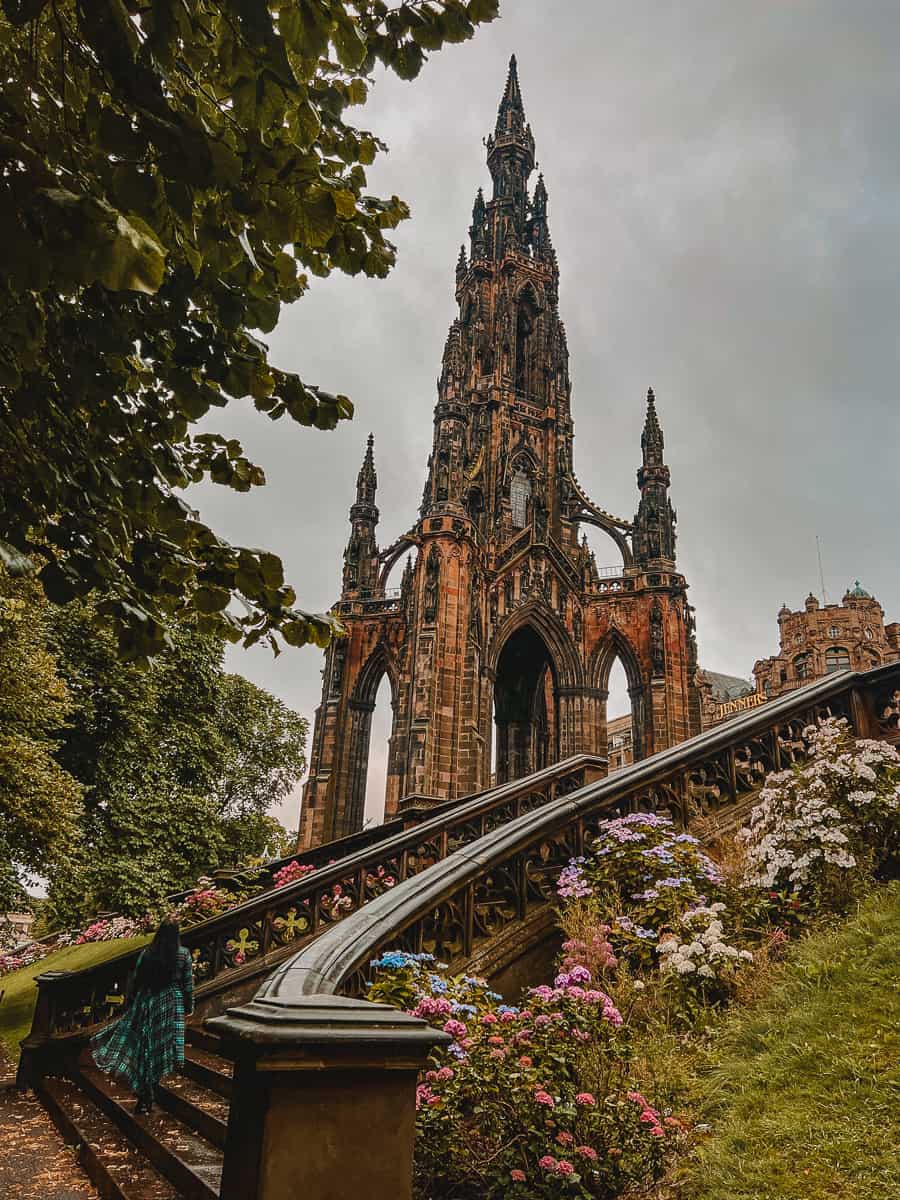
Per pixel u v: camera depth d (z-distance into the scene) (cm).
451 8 353
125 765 2198
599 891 757
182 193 287
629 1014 588
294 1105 292
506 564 4497
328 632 454
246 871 1656
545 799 1368
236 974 1023
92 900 2058
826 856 696
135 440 430
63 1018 1045
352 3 351
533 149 6506
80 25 258
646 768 913
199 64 308
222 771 2714
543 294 5725
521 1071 425
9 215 223
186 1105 612
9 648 1433
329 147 399
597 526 5031
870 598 8012
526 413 5303
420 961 569
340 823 4297
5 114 283
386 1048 311
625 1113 427
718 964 610
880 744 790
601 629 4634
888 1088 406
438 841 1234
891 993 494
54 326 355
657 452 4938
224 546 432
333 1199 289
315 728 4575
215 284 356
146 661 403
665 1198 389
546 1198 387
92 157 300
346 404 436
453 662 3784
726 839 903
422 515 4266
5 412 387
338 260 404
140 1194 469
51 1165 616
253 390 409
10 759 1451
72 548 391
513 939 732
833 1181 352
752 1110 432
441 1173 398
